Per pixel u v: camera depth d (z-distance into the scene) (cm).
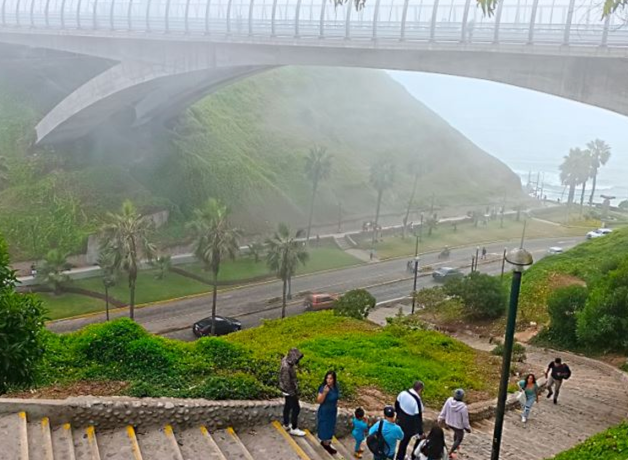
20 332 1041
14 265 4475
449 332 3291
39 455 934
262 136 7531
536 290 3553
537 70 3362
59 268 4366
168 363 1424
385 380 1783
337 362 1955
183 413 1152
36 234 4750
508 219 8269
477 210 8162
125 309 4294
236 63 4481
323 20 3919
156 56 4759
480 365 2214
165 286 4738
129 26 4659
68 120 5291
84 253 4734
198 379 1380
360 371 1852
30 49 6412
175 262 5119
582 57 3109
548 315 3173
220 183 6078
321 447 1179
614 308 2489
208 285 4906
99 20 4794
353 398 1560
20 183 5197
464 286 3488
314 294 4603
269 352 1948
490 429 1540
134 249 3597
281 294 4831
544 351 2706
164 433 1117
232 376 1370
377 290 5056
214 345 1571
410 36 3609
